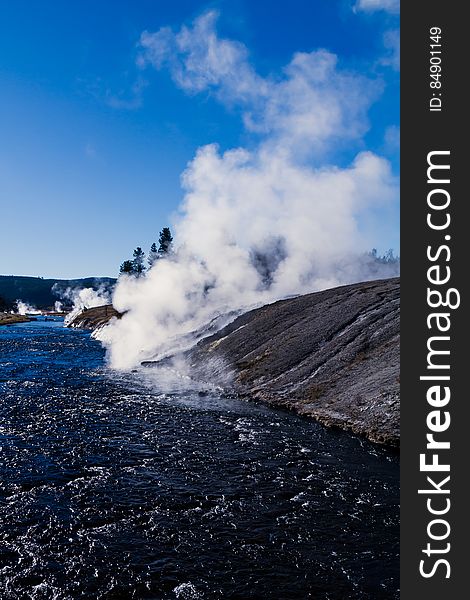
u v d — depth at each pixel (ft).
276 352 127.03
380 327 114.21
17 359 177.68
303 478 60.54
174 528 47.42
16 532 45.98
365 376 95.96
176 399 108.88
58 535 45.68
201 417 91.86
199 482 59.16
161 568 40.50
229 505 52.70
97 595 36.86
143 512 50.85
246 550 43.52
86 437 77.77
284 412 96.37
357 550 43.68
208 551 43.27
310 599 36.78
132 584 38.27
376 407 82.28
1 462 65.10
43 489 56.39
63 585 37.99
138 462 66.18
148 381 133.59
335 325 126.41
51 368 156.35
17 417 89.66
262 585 38.42
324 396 96.48
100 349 224.33
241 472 62.54
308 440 76.95
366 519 49.49
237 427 84.64
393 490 56.80
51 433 79.71
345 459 67.82
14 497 53.93
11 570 39.78
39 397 108.68
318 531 47.03
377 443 74.64
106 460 66.85
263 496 55.06
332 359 110.52
